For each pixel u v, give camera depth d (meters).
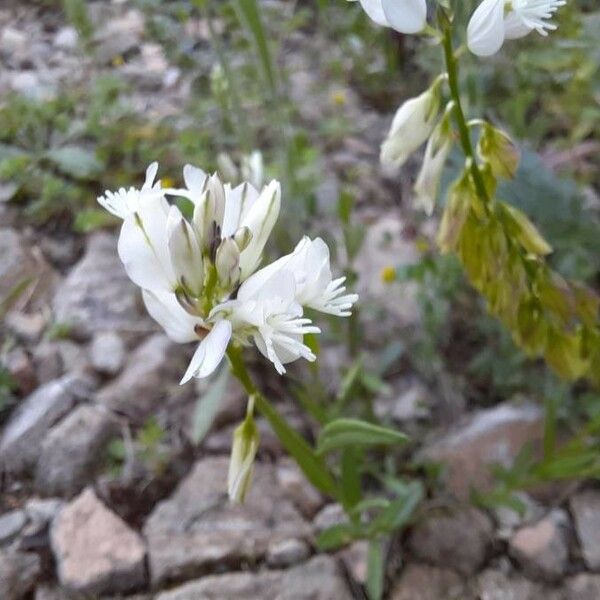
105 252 0.13
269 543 0.09
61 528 0.09
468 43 0.07
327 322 0.12
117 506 0.10
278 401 0.11
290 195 0.12
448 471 0.10
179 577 0.09
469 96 0.13
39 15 0.20
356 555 0.09
